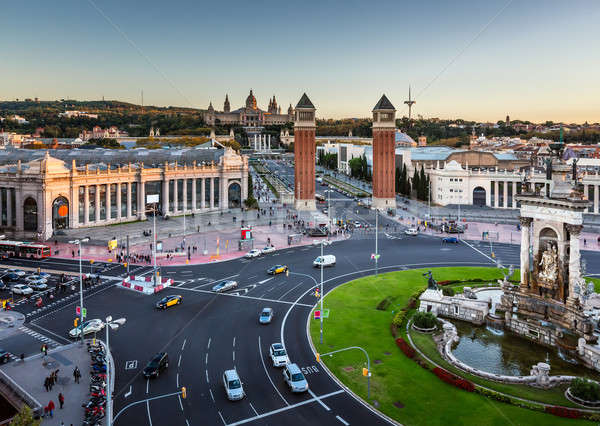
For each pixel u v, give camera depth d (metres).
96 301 84.56
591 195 169.00
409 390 54.03
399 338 67.00
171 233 142.25
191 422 47.97
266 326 72.88
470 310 74.81
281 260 113.75
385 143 195.00
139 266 107.81
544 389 54.38
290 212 182.38
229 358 62.16
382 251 122.50
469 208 185.00
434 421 47.88
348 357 62.28
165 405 51.06
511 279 95.06
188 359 61.91
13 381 55.88
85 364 61.16
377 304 82.25
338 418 48.66
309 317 76.44
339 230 149.38
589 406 50.38
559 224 70.19
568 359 62.44
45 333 71.06
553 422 47.50
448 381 55.72
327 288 91.31
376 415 49.16
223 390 54.19
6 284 93.62
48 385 54.38
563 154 73.12
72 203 138.88
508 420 47.88
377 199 196.75
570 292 68.38
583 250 120.88
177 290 90.62
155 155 187.50
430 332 70.25
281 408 50.59
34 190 132.00
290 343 66.69
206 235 142.62
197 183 174.50
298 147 188.00
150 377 56.56
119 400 51.97
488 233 141.12
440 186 197.50
